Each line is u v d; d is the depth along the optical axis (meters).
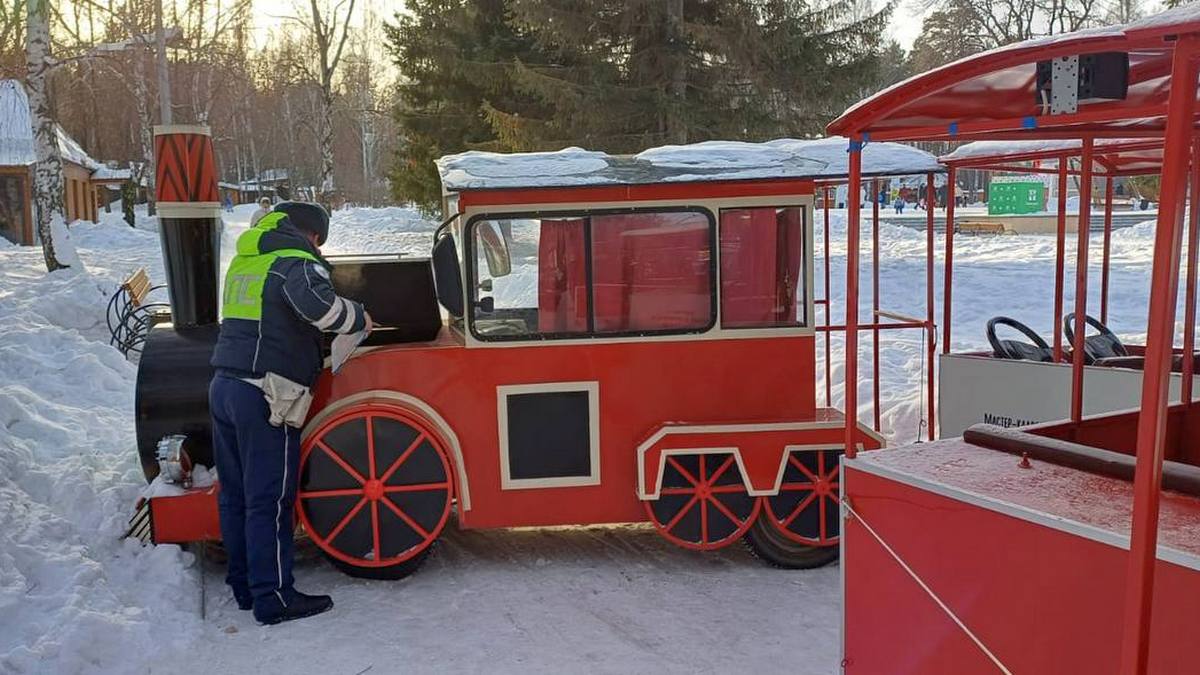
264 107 58.06
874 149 4.73
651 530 5.08
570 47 15.79
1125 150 5.00
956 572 2.38
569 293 4.39
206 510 4.27
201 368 4.50
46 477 4.90
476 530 5.10
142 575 4.17
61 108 46.38
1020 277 14.12
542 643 3.79
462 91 19.75
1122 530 2.00
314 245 4.30
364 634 3.88
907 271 14.94
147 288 10.48
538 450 4.43
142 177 42.53
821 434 4.34
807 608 4.08
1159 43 1.83
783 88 15.49
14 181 24.77
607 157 4.75
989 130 2.58
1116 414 3.11
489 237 4.33
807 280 4.43
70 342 8.08
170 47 28.56
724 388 4.45
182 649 3.72
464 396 4.39
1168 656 1.88
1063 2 30.86
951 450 2.77
